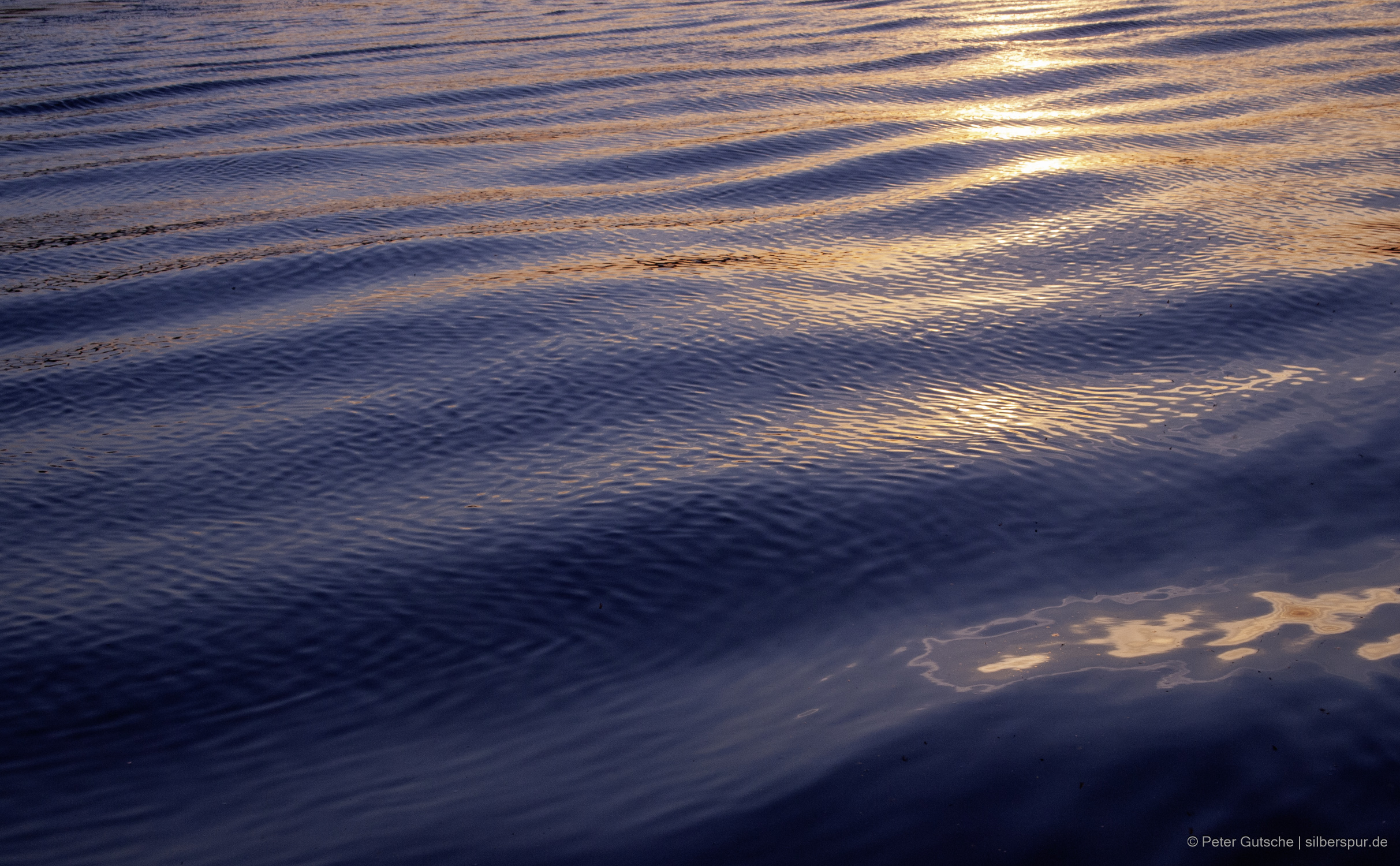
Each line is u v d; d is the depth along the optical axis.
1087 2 36.78
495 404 10.30
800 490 8.42
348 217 16.77
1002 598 6.98
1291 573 6.94
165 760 6.09
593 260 14.27
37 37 37.62
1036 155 18.44
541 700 6.39
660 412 9.96
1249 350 10.40
